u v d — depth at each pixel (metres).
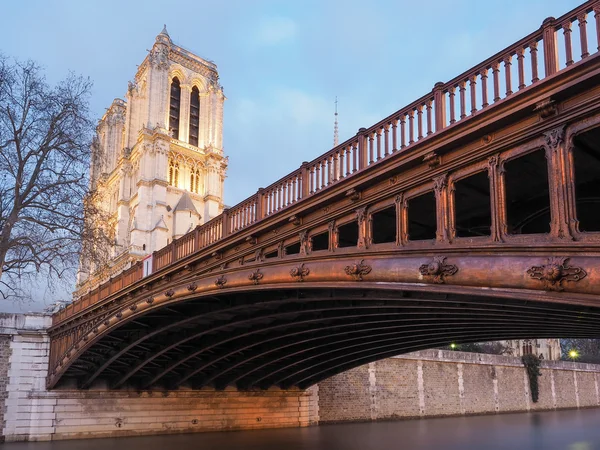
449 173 12.60
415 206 16.17
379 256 14.27
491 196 11.42
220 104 100.56
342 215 15.97
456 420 51.34
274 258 18.44
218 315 26.22
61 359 35.31
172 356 34.50
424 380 54.22
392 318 22.75
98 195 31.27
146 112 91.50
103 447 32.56
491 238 11.30
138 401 39.44
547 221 16.28
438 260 12.21
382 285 13.88
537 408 67.38
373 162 14.46
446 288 11.98
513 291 10.58
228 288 20.55
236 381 42.75
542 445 34.44
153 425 39.47
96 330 31.11
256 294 22.11
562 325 18.95
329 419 47.06
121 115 106.81
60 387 37.72
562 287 9.70
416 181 13.37
